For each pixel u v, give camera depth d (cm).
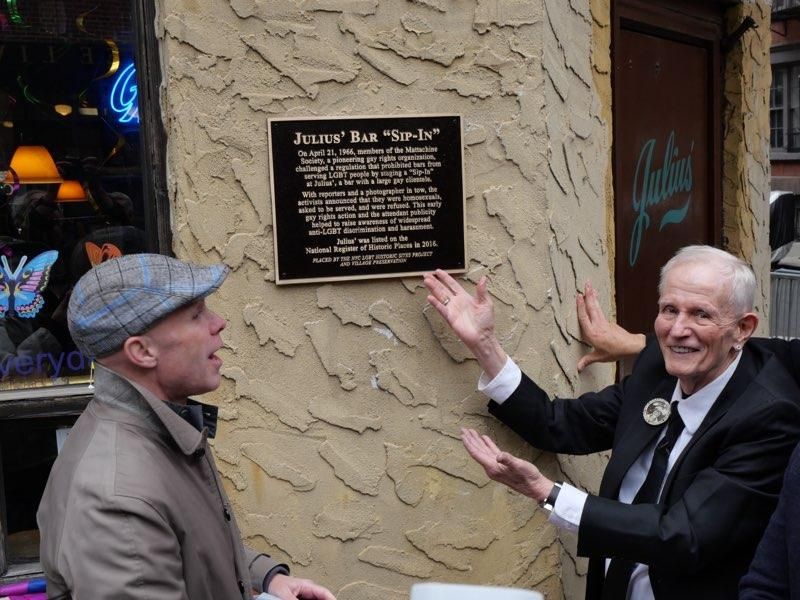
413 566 262
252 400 247
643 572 224
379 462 257
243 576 177
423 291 257
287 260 245
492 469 233
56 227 248
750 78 409
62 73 246
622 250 333
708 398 220
